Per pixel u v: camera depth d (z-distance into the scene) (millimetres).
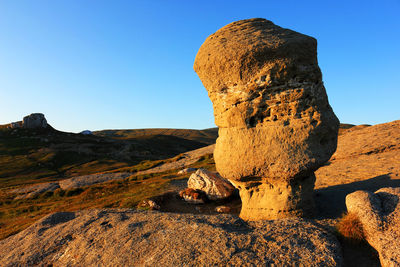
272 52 5289
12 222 12773
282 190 5793
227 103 6066
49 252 5391
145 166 29781
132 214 6391
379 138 13805
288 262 3740
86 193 17047
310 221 5086
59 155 49781
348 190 7203
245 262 3795
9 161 45312
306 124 5484
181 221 5305
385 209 4312
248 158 5852
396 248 3643
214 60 5840
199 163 24047
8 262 5344
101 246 5008
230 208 8438
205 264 3871
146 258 4305
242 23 6211
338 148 14344
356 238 4230
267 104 5734
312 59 5457
